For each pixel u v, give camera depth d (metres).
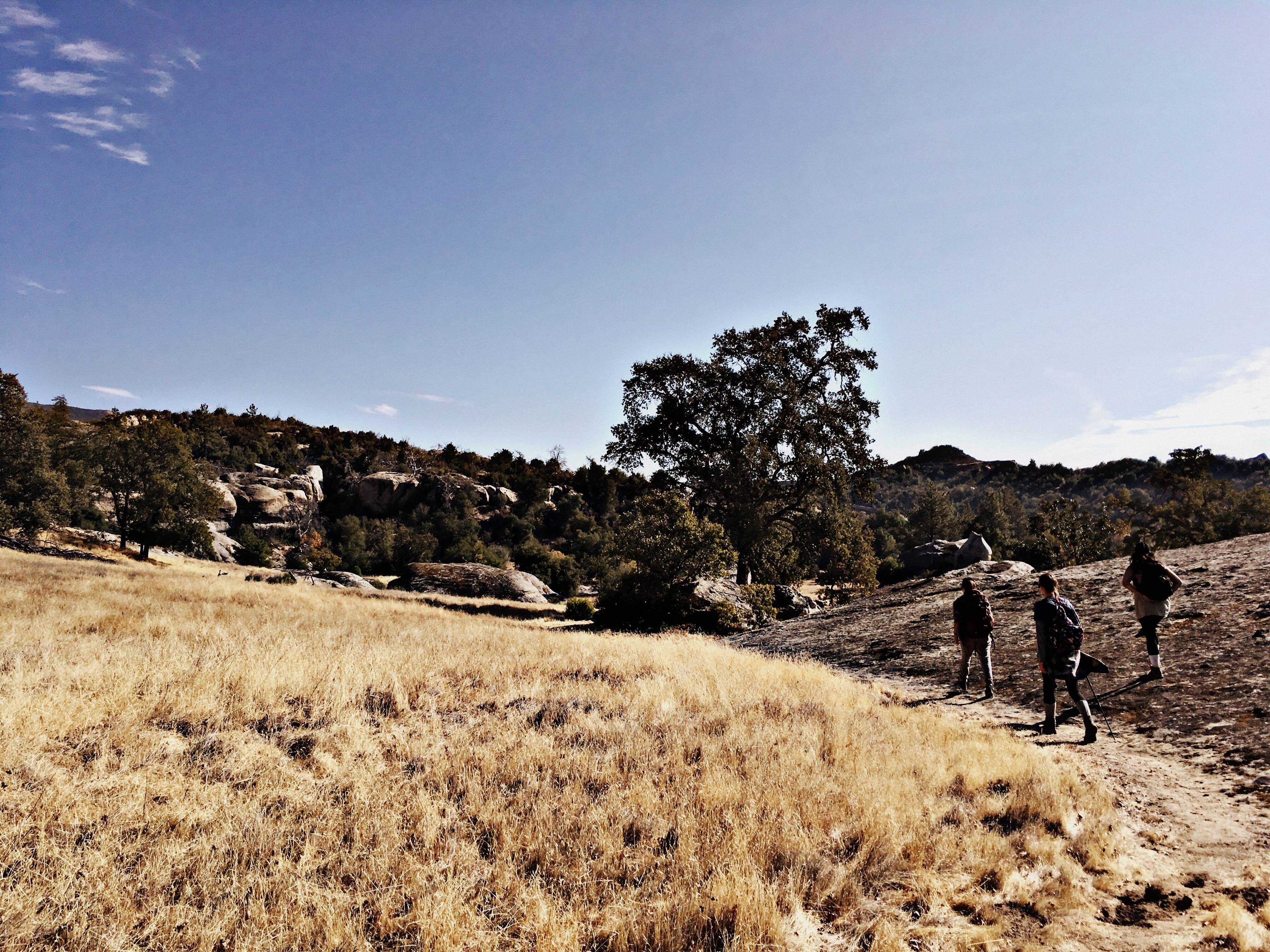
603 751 5.68
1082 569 16.52
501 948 3.03
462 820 4.26
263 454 114.38
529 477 127.06
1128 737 6.53
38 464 55.88
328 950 2.93
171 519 57.47
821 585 53.41
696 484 38.88
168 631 10.48
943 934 3.18
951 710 8.41
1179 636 9.13
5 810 3.94
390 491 106.44
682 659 11.27
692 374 37.56
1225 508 66.44
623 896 3.41
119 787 4.33
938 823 4.36
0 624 9.69
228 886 3.37
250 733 5.57
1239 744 5.77
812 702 7.73
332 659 8.33
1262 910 3.20
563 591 70.50
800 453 36.59
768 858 3.78
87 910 3.09
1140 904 3.51
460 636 13.82
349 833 4.03
